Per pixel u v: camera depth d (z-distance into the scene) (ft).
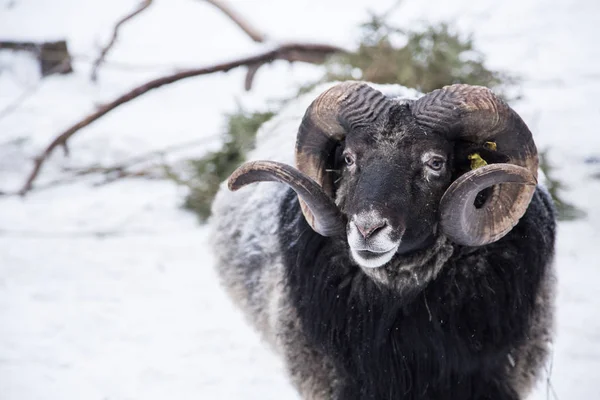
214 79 137.59
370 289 35.01
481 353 34.78
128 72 142.82
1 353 53.98
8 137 109.81
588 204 74.33
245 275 44.70
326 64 77.20
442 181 32.86
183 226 80.48
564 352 49.21
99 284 66.59
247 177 32.94
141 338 56.39
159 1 185.16
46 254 73.41
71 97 128.57
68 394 48.32
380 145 32.60
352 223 31.30
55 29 151.12
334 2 175.32
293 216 37.78
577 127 92.48
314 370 38.17
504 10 151.64
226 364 52.03
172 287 65.57
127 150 105.19
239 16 106.63
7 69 136.26
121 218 82.94
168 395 48.16
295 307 37.35
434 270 34.01
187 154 101.04
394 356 35.50
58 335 57.06
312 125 35.06
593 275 61.11
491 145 33.47
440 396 35.65
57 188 93.71
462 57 77.71
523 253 34.37
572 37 133.90
